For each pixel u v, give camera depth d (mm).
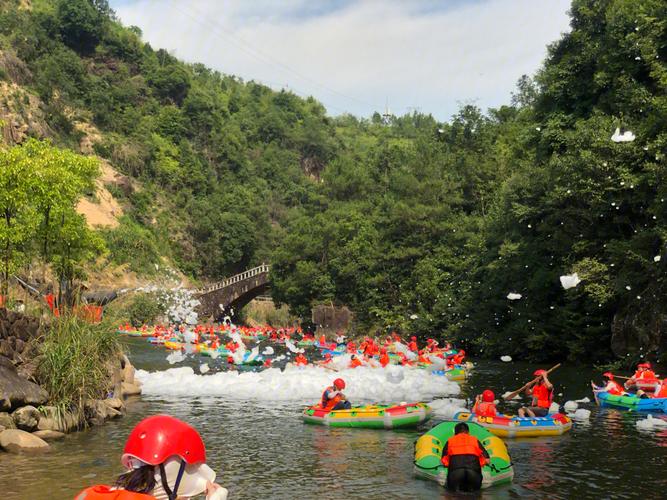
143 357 38875
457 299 52438
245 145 145875
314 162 159250
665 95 34375
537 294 40375
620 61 38656
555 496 11383
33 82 111312
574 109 42625
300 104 189500
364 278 62938
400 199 64188
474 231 58219
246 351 38844
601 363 37031
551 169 37469
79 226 31172
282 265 74125
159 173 114938
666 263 30047
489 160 66000
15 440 13656
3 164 26469
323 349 49375
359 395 23922
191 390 24016
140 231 98312
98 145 110375
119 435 15359
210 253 107375
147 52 147125
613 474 12875
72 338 16312
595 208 34438
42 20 128750
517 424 16453
